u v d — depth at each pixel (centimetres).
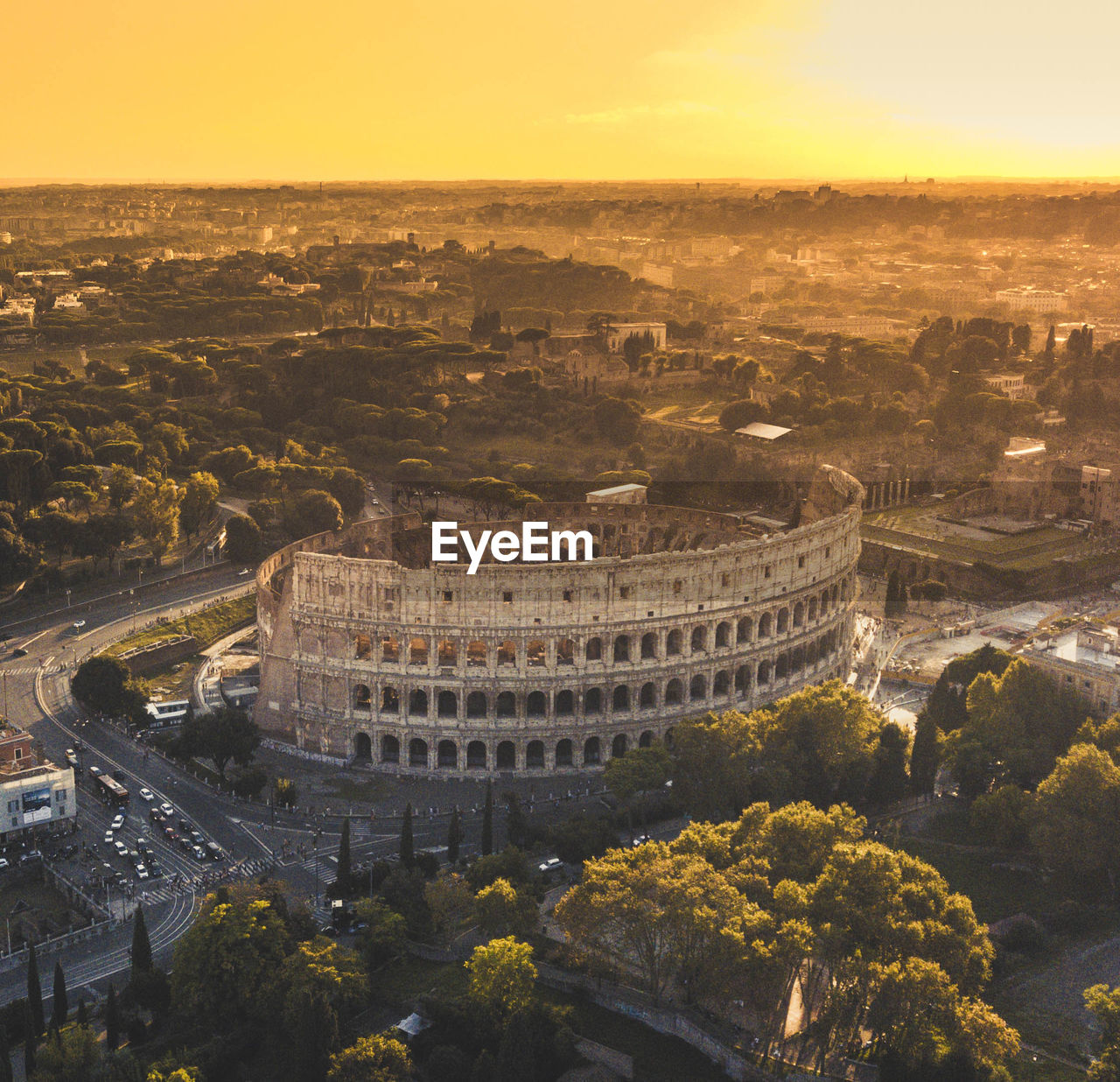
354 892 18350
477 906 16075
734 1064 13962
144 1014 16062
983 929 15488
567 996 15388
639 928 14825
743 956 14238
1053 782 19025
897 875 15550
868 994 14150
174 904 18625
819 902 15262
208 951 15288
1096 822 18350
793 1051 14312
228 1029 15350
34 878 19625
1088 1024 15250
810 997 14912
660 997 15188
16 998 16462
